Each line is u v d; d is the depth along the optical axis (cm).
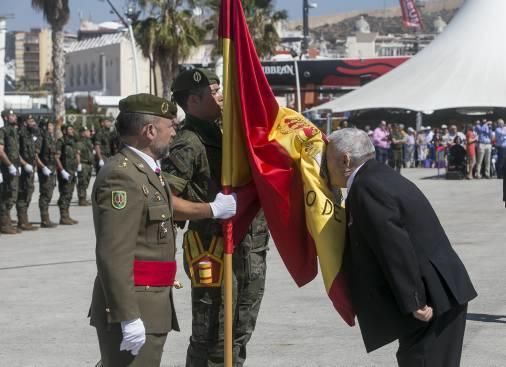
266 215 516
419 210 455
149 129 445
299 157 510
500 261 1141
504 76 4138
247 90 518
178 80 535
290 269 523
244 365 666
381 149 3325
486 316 819
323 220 488
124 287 423
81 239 1458
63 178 1686
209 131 534
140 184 434
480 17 4441
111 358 441
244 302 551
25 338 759
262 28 4825
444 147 3484
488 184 2720
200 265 529
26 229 1594
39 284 1018
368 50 13438
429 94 4053
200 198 529
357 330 778
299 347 720
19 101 6100
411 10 11894
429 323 457
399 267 442
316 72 5222
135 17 3931
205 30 4059
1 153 1502
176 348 725
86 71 9619
